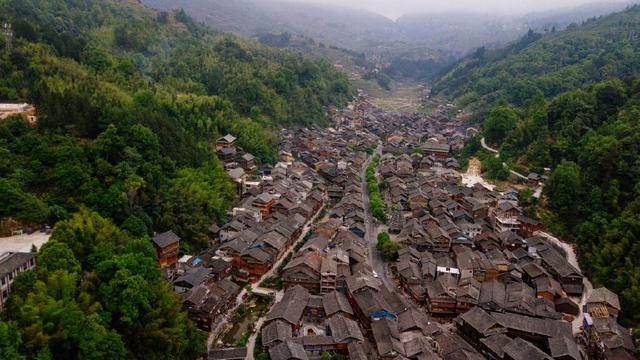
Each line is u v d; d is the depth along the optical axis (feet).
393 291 333.21
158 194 363.35
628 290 311.06
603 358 263.90
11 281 209.97
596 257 357.00
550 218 441.68
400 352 254.68
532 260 372.79
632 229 346.54
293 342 255.29
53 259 228.43
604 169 427.33
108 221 297.12
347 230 413.18
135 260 251.39
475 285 326.44
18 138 321.52
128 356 224.12
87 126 364.17
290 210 452.35
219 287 307.58
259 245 363.97
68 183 310.86
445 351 261.44
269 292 330.75
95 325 203.00
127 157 355.56
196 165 441.68
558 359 257.75
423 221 436.76
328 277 327.67
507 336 273.75
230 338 284.41
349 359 255.29
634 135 428.56
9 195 278.46
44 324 192.75
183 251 354.74
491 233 407.64
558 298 327.67
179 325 247.09
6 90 371.56
